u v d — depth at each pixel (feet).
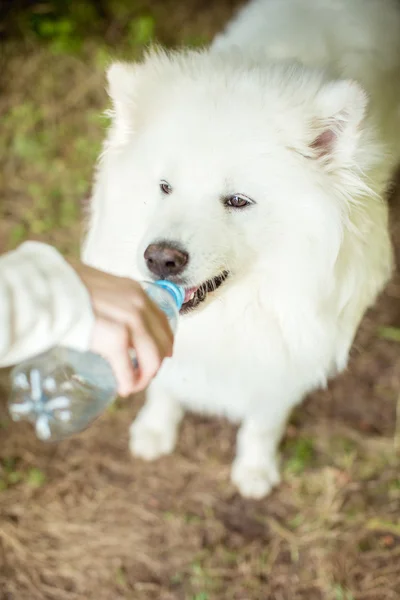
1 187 5.21
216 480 4.40
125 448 4.47
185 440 4.50
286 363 3.71
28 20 5.94
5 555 4.13
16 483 4.32
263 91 3.46
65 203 5.15
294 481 4.39
